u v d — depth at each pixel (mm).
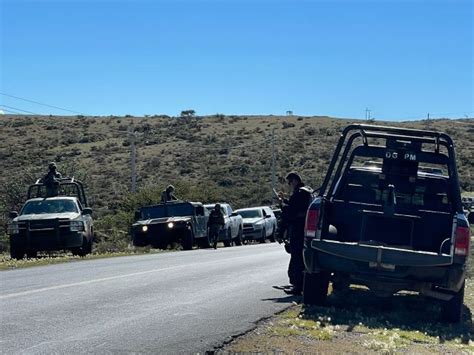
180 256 20938
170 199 28812
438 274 9422
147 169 63625
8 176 53531
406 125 78500
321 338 8008
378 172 10914
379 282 9633
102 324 8531
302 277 11320
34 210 22719
